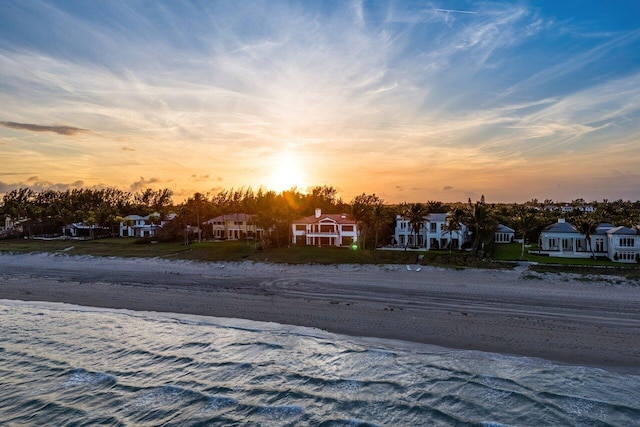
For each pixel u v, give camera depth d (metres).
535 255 62.47
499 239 82.19
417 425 17.91
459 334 30.59
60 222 118.88
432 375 23.14
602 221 82.31
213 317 36.19
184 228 92.56
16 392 21.50
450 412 18.97
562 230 65.38
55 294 46.75
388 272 54.31
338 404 19.86
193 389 21.61
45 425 18.31
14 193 168.75
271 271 58.03
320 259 61.44
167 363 25.28
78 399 20.69
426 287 45.47
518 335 30.06
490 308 37.12
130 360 25.81
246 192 139.75
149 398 20.69
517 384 21.88
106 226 114.19
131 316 36.72
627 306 36.81
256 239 79.38
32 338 30.28
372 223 73.12
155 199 178.62
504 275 50.12
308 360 25.62
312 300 41.31
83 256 76.56
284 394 20.97
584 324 32.22
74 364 25.16
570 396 20.44
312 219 79.56
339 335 30.81
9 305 41.84
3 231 112.12
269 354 26.70
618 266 50.62
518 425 17.78
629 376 22.89
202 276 55.97
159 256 72.31
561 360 25.38
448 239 73.06
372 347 27.94
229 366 24.73
